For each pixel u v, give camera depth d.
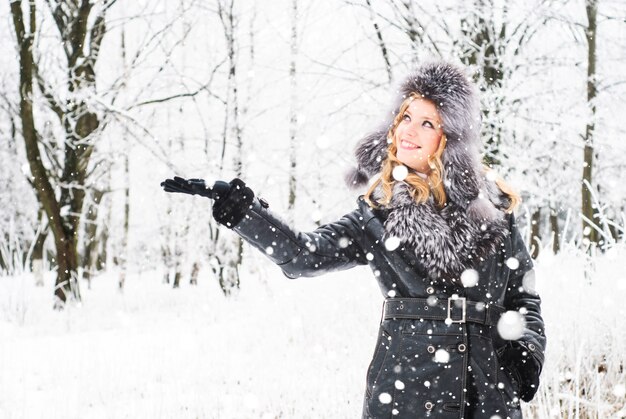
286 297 9.23
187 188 1.94
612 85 11.79
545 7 11.19
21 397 5.64
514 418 2.09
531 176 12.12
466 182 2.17
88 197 18.44
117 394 5.61
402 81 2.32
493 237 2.12
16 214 21.62
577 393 3.46
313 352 6.61
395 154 2.32
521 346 2.14
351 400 4.46
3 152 19.73
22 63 12.81
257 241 2.00
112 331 10.43
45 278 22.69
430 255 2.07
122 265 19.84
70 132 13.92
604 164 13.00
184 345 8.22
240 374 6.09
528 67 11.68
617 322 4.41
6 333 10.39
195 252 18.77
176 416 4.70
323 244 2.12
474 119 2.27
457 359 2.02
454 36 11.43
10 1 12.66
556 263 5.20
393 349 2.07
